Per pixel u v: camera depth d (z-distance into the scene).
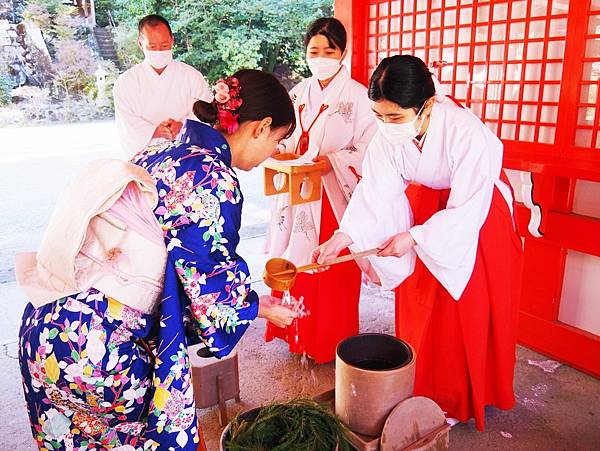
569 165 2.41
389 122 1.77
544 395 2.40
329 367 2.69
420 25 3.16
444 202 2.02
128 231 1.18
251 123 1.35
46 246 1.19
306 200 2.38
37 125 11.09
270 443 1.49
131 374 1.23
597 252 2.43
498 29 2.74
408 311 2.14
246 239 4.71
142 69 3.33
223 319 1.26
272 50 11.37
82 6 11.23
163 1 11.26
